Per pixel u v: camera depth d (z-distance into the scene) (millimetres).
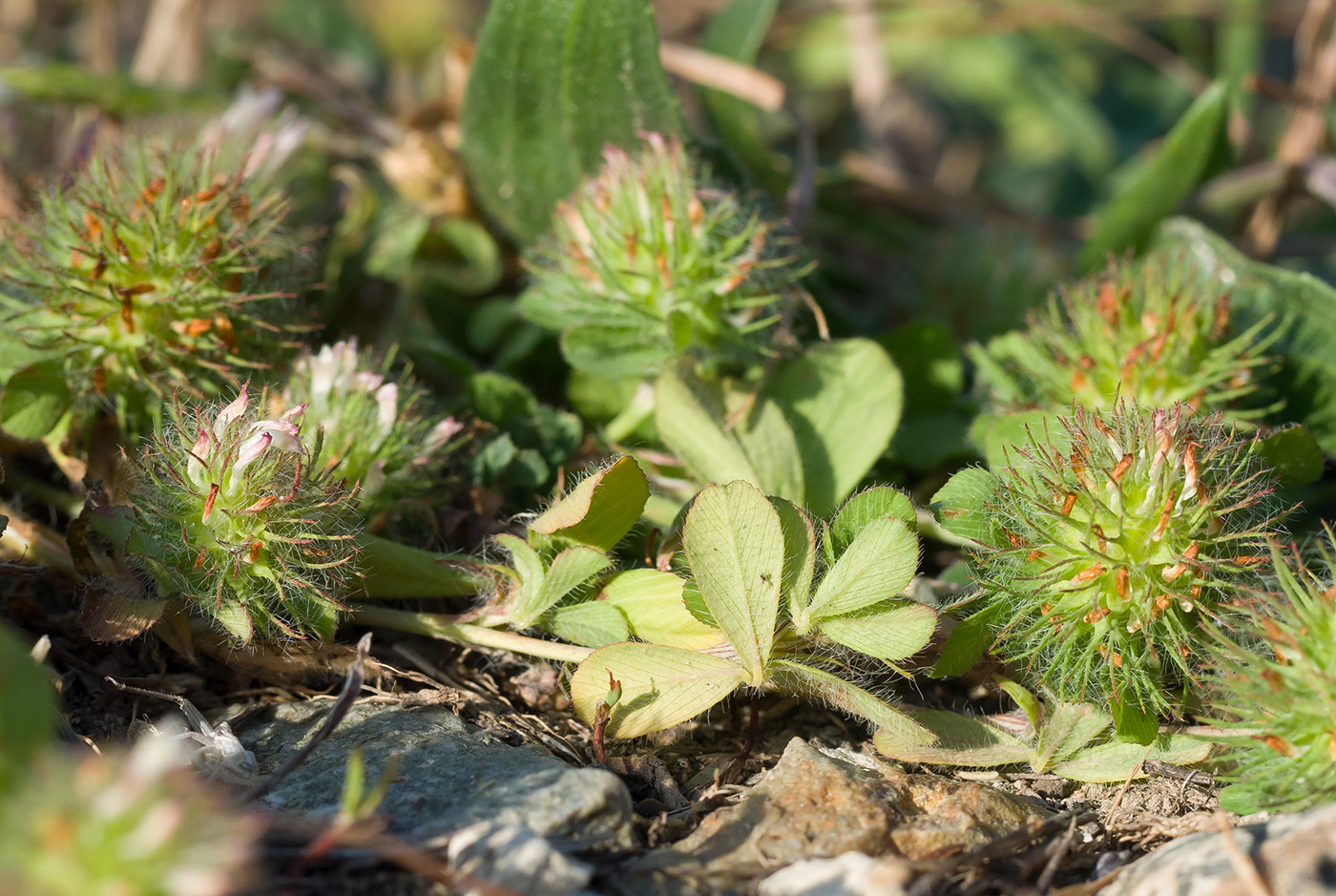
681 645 241
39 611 246
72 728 237
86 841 208
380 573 246
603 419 268
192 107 289
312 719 240
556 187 278
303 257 258
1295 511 253
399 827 228
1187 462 233
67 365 247
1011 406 256
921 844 231
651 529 250
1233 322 263
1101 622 235
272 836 225
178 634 241
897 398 256
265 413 246
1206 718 232
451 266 289
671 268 250
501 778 232
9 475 255
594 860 228
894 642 236
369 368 252
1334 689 225
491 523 253
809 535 238
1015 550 236
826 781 234
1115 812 236
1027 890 228
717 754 242
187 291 246
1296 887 221
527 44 268
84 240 245
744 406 255
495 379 263
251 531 235
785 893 225
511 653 248
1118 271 264
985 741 239
